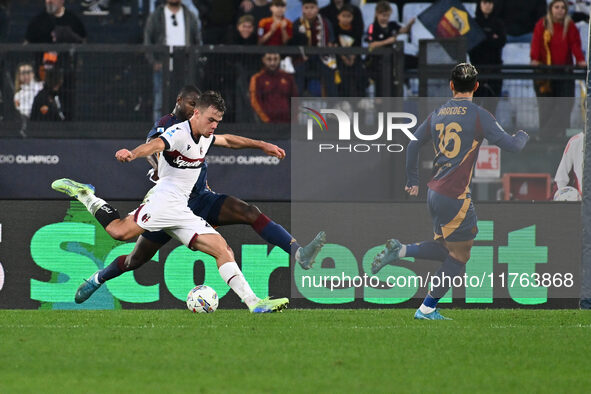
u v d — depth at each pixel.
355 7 48.12
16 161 40.72
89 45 41.69
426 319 27.69
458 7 48.03
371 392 15.91
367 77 41.78
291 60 41.72
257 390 16.02
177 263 32.84
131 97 42.03
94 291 30.34
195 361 19.00
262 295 33.03
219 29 48.16
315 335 23.20
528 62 51.75
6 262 32.81
